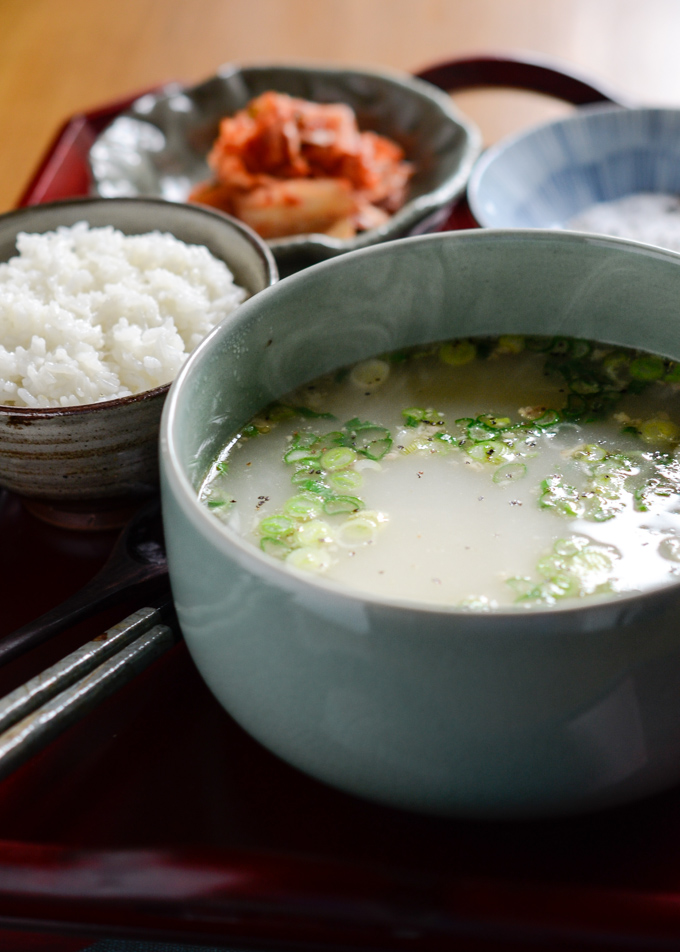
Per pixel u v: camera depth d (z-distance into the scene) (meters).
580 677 0.37
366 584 0.42
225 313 0.51
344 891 0.39
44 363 0.48
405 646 0.37
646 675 0.37
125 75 0.88
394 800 0.39
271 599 0.37
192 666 0.45
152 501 0.49
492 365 0.48
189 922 0.39
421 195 0.68
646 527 0.43
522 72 0.73
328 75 0.74
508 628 0.36
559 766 0.38
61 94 0.86
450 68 0.74
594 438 0.46
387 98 0.73
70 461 0.47
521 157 0.63
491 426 0.46
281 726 0.39
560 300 0.47
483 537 0.43
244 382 0.45
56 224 0.55
